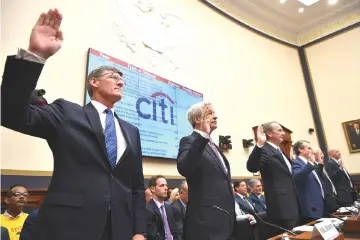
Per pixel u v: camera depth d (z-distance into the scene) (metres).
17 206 2.28
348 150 6.84
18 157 2.64
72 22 3.46
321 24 7.82
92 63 3.44
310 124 7.43
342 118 7.07
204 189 1.50
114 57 3.80
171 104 4.36
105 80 1.25
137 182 1.23
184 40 5.06
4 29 2.76
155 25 4.59
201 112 1.54
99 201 0.95
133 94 3.82
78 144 1.00
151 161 3.91
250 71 6.41
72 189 0.94
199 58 5.28
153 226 2.63
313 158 2.50
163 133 4.10
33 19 3.05
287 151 6.34
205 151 1.59
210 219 1.42
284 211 2.02
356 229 1.53
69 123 1.03
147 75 4.10
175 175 4.16
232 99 5.71
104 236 0.94
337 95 7.25
